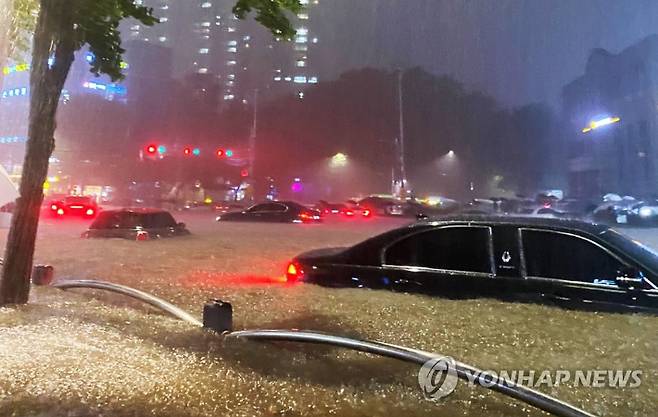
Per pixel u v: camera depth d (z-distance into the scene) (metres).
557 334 4.12
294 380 3.64
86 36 5.89
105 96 63.03
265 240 14.32
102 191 51.56
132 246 12.15
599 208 26.66
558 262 4.76
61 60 5.69
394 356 3.54
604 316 4.34
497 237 5.04
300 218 25.00
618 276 4.50
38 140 5.71
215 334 4.64
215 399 3.32
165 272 8.27
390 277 5.36
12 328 4.70
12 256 5.70
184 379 3.62
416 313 4.70
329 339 3.83
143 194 56.41
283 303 5.41
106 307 5.71
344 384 3.58
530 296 4.71
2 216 10.63
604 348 3.89
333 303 5.11
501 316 4.50
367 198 39.56
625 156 44.97
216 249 11.72
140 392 3.40
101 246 12.05
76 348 4.21
